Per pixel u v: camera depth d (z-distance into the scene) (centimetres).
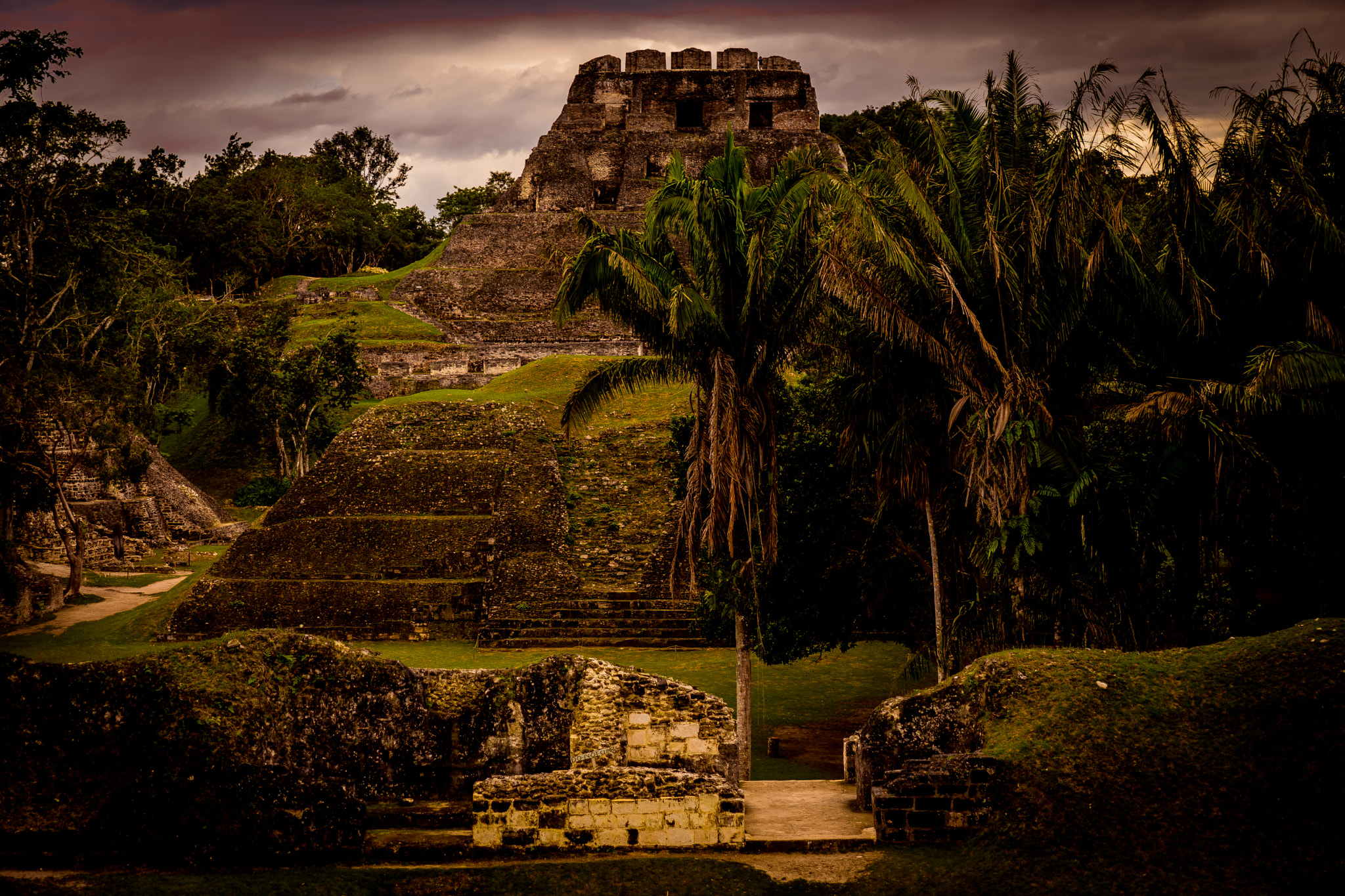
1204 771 1062
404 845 1099
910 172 1612
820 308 1616
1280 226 1487
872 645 2723
